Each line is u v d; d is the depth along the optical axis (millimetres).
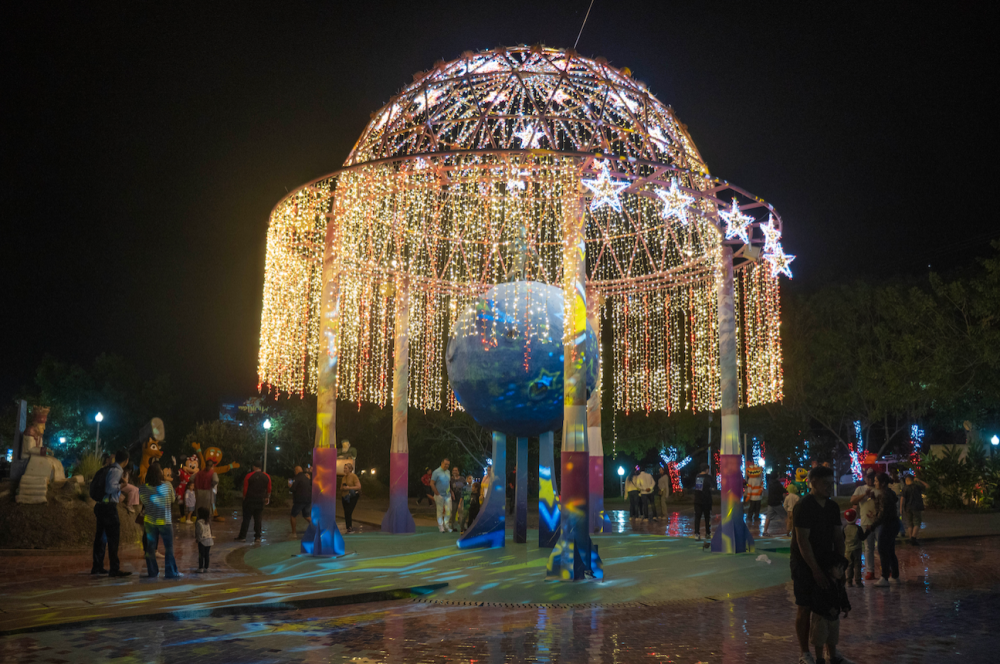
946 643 6738
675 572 10383
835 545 5953
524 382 12180
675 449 38625
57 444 52406
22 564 11828
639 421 36562
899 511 15406
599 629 7316
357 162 11062
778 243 12477
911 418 35906
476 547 12727
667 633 7152
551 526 12562
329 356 12531
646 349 23281
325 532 12109
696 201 11141
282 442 41406
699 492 16438
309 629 7332
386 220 14148
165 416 55812
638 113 11125
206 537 11297
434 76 11234
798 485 22078
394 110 11414
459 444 38250
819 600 5797
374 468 43312
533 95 10789
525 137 10797
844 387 35969
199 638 6957
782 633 7148
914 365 29266
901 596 9203
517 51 11000
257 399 41500
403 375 16531
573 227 10227
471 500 17156
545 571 10297
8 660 6184
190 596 8625
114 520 10609
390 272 15359
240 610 8078
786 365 36594
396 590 8961
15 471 13773
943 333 28672
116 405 54406
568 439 9961
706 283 18766
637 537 15172
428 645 6688
